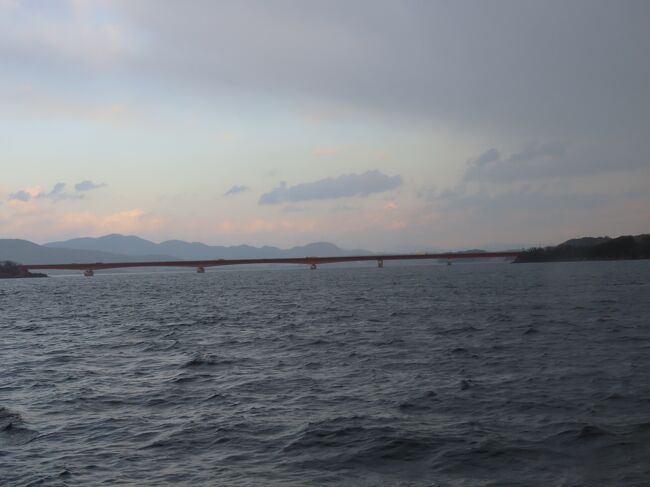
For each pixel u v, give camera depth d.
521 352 30.66
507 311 56.31
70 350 36.97
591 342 33.31
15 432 17.84
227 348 36.03
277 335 42.75
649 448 14.72
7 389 24.50
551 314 51.28
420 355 31.05
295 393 22.45
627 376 23.39
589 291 84.38
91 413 20.00
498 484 12.87
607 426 16.64
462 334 39.56
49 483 13.55
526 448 15.07
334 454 15.10
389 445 15.62
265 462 14.67
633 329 38.59
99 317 64.62
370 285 137.88
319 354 32.53
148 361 31.39
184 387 24.05
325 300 86.38
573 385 22.11
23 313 74.44
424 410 19.23
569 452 14.68
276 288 139.12
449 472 13.67
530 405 19.38
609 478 12.92
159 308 77.56
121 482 13.52
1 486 13.44
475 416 18.30
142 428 17.98
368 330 44.16
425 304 70.81
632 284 100.12
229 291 127.75
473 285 118.38
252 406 20.45
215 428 17.69
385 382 24.09
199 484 13.27
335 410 19.58
